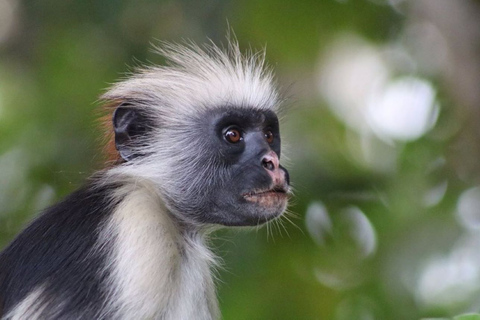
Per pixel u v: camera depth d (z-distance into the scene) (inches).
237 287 515.5
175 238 371.2
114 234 344.2
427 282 579.2
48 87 585.3
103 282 334.3
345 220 568.4
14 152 570.6
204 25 585.6
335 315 538.3
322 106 618.8
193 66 420.8
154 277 341.4
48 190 558.3
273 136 408.5
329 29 612.1
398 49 652.1
